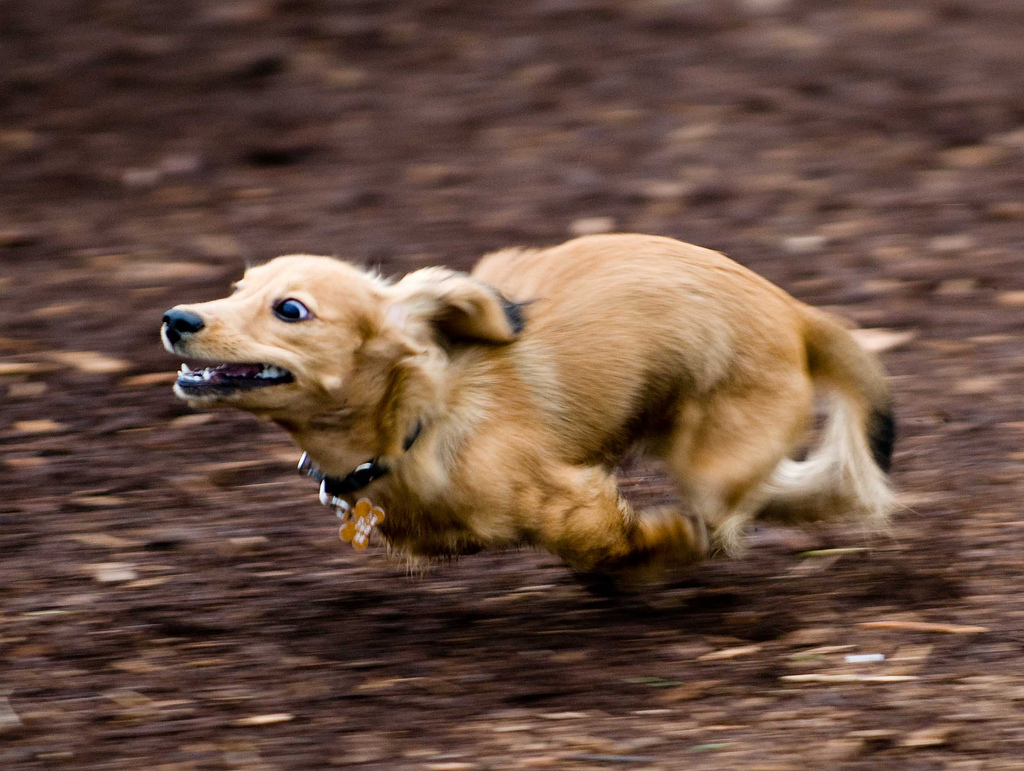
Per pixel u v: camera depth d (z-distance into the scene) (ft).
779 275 71.10
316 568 47.06
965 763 34.22
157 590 45.32
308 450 39.88
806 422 43.62
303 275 38.01
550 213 80.38
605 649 41.34
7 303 70.13
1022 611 41.81
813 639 41.09
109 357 63.82
